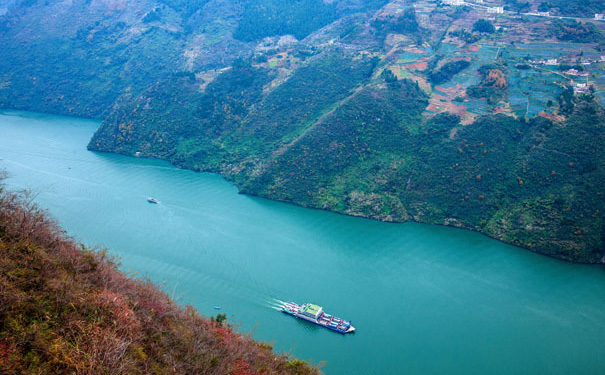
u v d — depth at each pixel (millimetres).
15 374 32000
